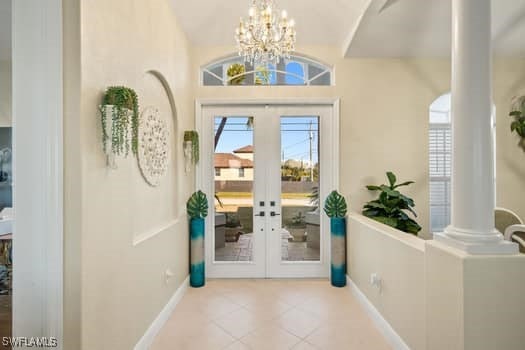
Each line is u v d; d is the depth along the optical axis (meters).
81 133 1.38
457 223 1.55
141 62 2.06
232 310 2.72
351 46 3.31
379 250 2.45
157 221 2.46
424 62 3.57
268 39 2.35
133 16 1.93
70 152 1.38
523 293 1.42
